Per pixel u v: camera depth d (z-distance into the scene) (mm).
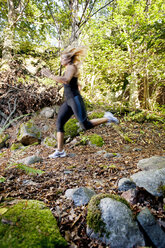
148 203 1493
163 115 6852
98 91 8172
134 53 5621
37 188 1834
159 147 3992
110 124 5238
